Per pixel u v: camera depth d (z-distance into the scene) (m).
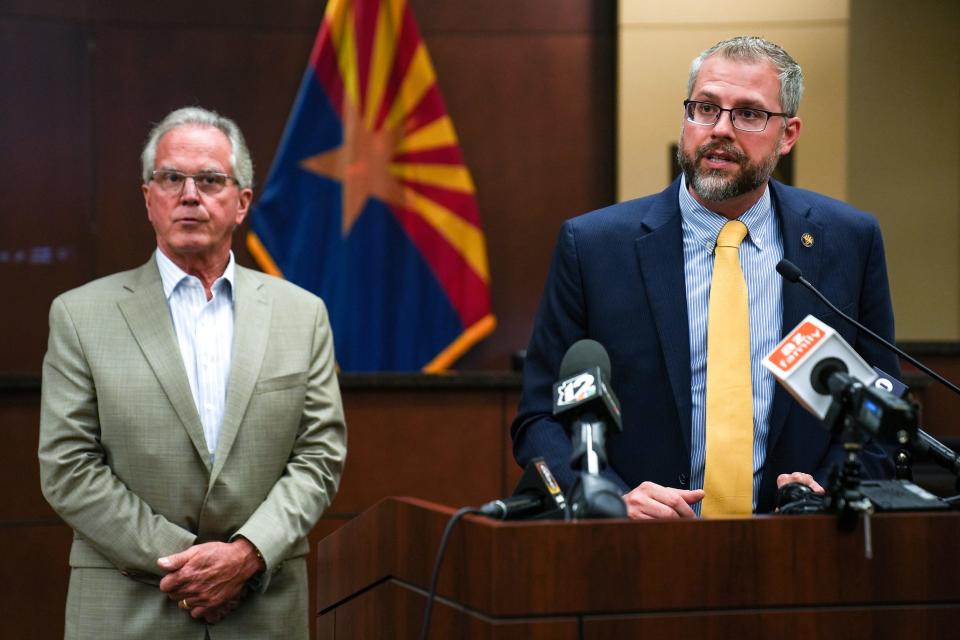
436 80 8.88
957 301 9.02
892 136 8.98
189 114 4.20
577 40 8.99
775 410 3.64
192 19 8.70
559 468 3.61
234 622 3.81
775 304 3.76
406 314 8.55
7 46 8.41
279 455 3.98
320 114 8.52
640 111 8.75
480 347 8.88
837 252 3.81
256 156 8.71
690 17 8.77
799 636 2.57
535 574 2.47
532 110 8.98
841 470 2.65
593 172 8.99
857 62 8.96
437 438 7.07
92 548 3.85
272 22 8.77
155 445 3.83
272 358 4.04
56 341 3.94
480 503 7.08
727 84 3.66
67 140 8.50
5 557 6.62
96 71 8.55
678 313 3.74
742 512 3.56
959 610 2.63
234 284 4.13
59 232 8.46
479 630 2.52
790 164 8.83
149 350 3.91
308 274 8.45
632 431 3.73
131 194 8.58
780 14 8.80
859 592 2.60
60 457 3.79
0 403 6.65
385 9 8.57
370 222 8.53
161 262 4.11
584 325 3.89
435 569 2.57
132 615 3.76
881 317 3.87
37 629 6.64
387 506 3.03
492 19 8.96
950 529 2.65
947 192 9.00
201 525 3.84
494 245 8.92
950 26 8.98
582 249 3.89
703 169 3.66
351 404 7.03
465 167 8.80
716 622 2.54
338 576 3.41
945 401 7.66
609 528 2.51
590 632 2.49
